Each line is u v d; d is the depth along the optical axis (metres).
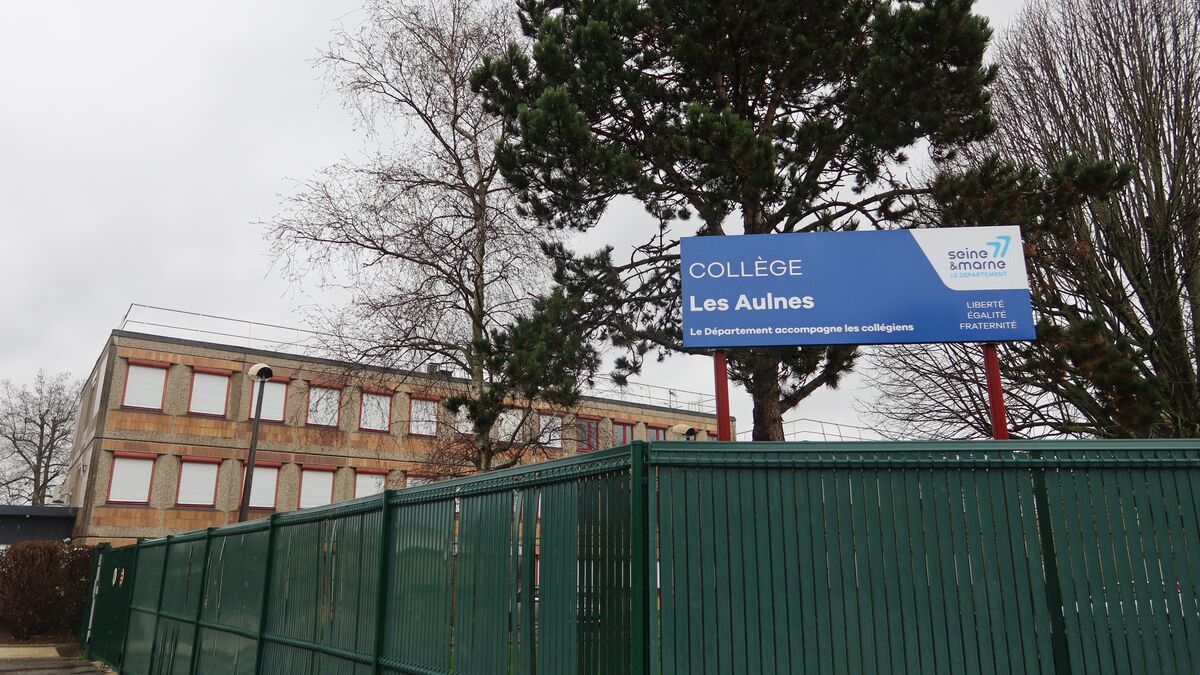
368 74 15.85
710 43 10.30
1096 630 4.03
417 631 5.73
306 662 7.30
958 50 9.20
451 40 16.06
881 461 4.26
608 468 4.35
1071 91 15.33
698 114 8.80
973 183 9.20
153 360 31.77
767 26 10.06
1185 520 4.17
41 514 30.27
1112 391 9.26
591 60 10.35
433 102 16.05
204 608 10.48
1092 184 9.21
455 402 10.80
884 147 9.79
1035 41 16.08
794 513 4.18
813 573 4.10
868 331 7.21
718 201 9.34
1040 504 4.20
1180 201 13.75
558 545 4.59
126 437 30.80
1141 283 13.93
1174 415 12.66
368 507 6.69
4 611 21.41
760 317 7.30
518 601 4.82
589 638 4.25
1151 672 3.97
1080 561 4.12
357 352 15.45
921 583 4.10
